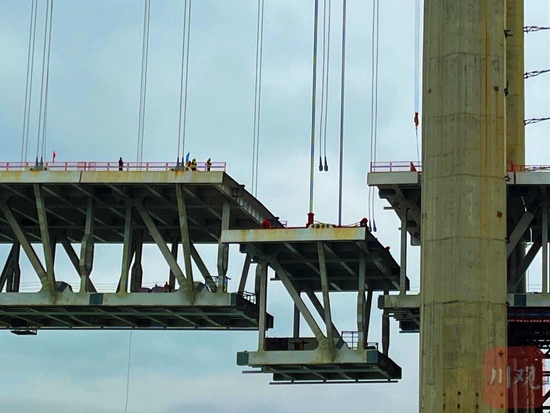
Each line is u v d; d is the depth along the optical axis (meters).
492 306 78.25
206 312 89.12
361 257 87.75
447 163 80.00
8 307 90.69
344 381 94.19
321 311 92.88
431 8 82.44
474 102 80.44
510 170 85.00
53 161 87.25
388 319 92.69
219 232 93.69
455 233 78.94
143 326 96.12
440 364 77.62
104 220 94.62
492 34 81.38
